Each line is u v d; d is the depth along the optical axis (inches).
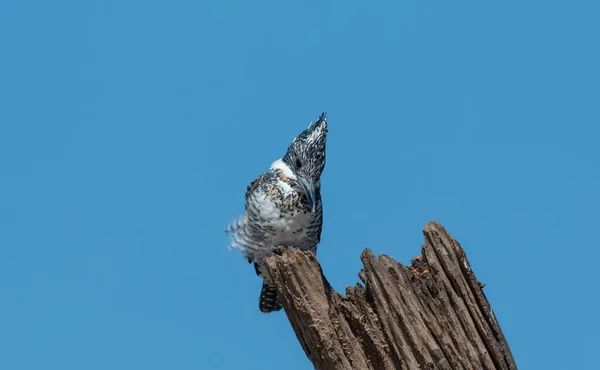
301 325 415.5
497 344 402.0
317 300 408.5
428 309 402.6
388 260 407.5
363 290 410.0
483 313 404.2
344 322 404.5
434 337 397.4
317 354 408.2
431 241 410.6
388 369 397.7
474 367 393.4
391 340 397.1
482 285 410.3
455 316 400.8
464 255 408.5
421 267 413.4
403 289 401.1
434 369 388.5
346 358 399.9
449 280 406.0
